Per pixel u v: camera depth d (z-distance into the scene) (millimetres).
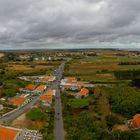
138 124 115812
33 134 104188
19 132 100562
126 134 102500
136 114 128250
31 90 195625
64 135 103438
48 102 155375
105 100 162250
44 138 100375
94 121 116562
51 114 132500
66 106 147875
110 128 112875
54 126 114188
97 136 100625
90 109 144625
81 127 109500
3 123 117688
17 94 181750
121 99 151750
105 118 126438
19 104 151875
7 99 163625
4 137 94125
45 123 118250
